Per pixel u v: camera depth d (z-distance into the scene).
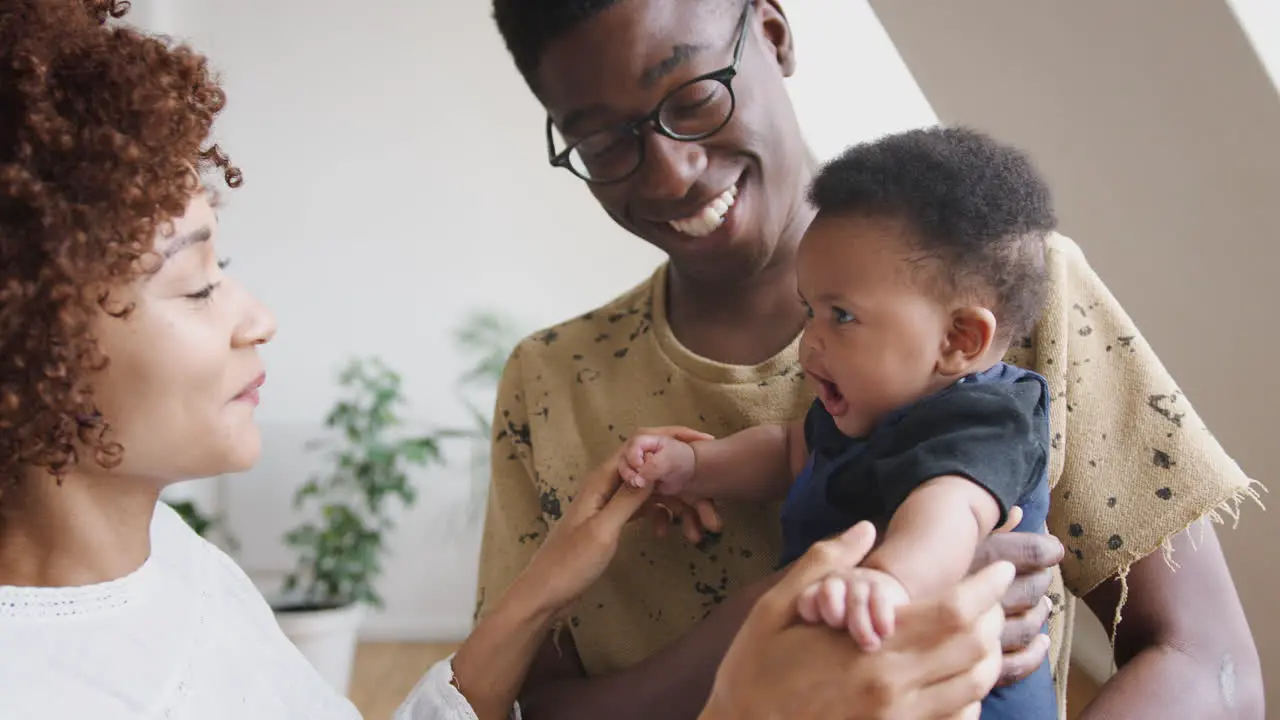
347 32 4.85
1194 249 1.63
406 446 4.51
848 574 0.82
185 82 0.88
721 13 1.10
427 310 4.95
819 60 2.95
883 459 1.01
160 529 1.10
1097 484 1.07
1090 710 1.00
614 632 1.24
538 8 1.09
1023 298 1.05
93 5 0.90
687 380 1.22
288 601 4.61
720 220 1.13
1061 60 1.61
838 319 1.08
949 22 1.79
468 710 1.10
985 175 1.05
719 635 1.02
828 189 1.09
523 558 1.31
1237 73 1.36
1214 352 1.74
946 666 0.77
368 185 4.91
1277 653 2.04
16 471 0.82
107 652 0.88
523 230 4.93
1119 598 1.09
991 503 0.92
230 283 0.91
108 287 0.79
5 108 0.79
